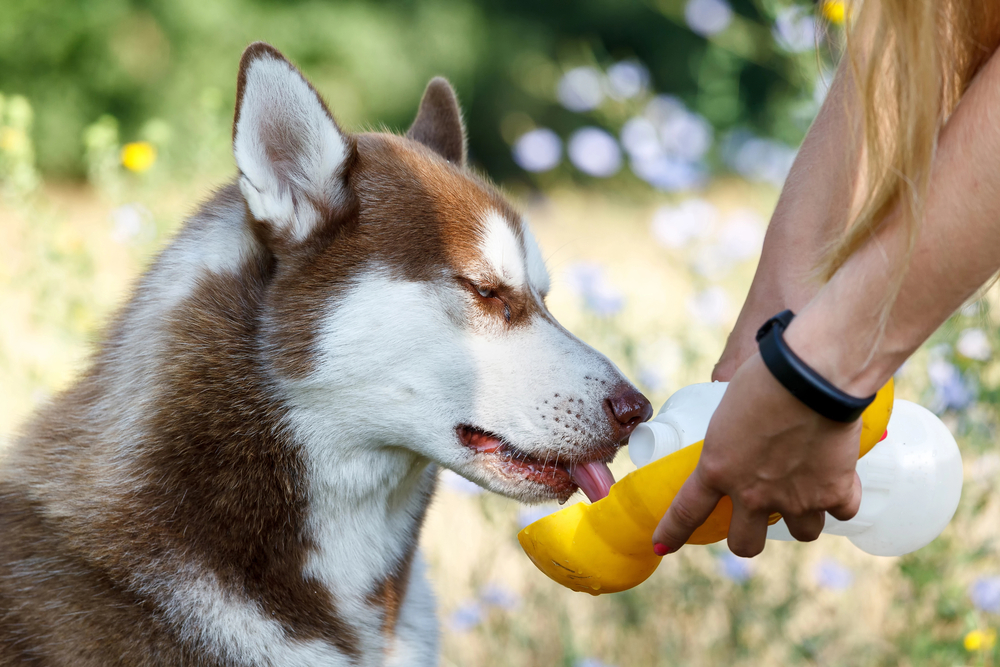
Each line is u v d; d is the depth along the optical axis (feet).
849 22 6.20
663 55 48.24
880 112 6.32
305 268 8.45
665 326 16.35
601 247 29.04
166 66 43.37
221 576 8.04
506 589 12.24
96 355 8.83
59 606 7.64
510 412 8.54
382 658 8.95
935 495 7.32
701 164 18.17
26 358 15.96
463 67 46.73
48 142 42.88
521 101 48.06
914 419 7.50
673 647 11.76
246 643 8.04
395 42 45.29
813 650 11.03
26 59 42.22
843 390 5.57
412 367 8.46
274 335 8.34
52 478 8.20
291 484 8.38
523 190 45.78
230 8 43.21
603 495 8.54
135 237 14.12
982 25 5.78
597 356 8.89
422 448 8.62
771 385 5.63
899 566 10.61
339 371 8.32
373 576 8.96
